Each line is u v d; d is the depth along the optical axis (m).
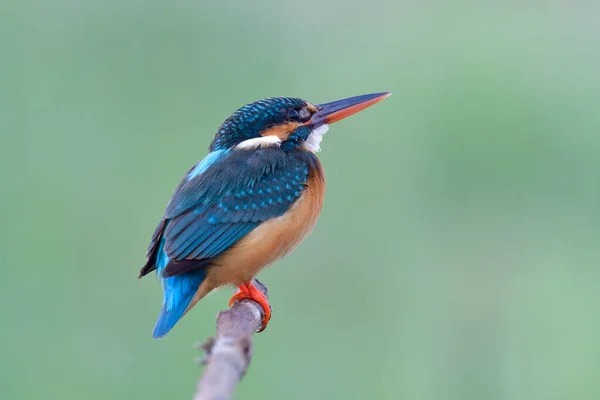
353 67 14.30
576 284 12.88
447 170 13.47
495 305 12.59
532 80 14.35
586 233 13.30
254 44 14.36
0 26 13.77
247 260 8.77
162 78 13.92
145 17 14.09
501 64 14.68
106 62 14.04
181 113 13.69
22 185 12.51
